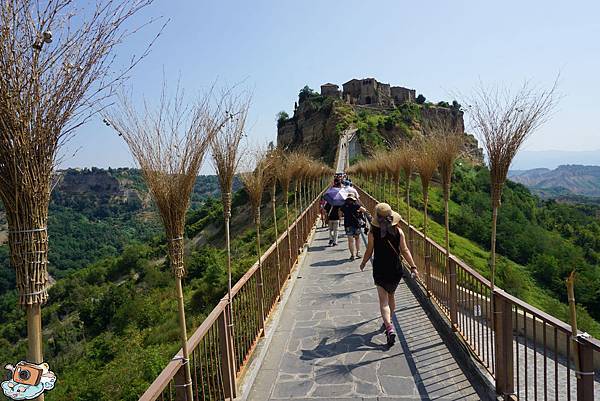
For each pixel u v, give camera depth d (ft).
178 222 10.87
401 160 34.47
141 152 10.65
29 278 7.34
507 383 13.38
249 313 18.86
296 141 317.01
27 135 7.20
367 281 32.63
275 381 16.69
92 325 103.81
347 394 15.31
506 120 15.44
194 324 61.41
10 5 6.95
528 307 11.88
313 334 21.77
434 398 14.70
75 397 49.29
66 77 7.54
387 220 19.88
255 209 21.59
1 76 6.93
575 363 9.44
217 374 13.79
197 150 11.07
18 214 7.30
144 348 60.80
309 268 38.24
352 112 281.74
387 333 19.19
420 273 28.78
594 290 78.18
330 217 48.91
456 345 18.71
